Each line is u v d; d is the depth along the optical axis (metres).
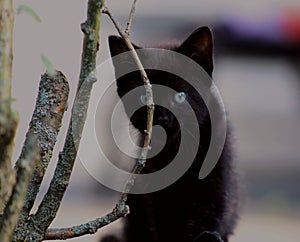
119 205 4.18
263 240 11.48
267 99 18.20
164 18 16.80
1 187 3.16
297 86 18.30
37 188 4.09
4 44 3.18
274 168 16.47
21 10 3.29
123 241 8.60
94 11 3.71
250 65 17.86
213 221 8.24
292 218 13.65
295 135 17.83
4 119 2.99
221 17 17.42
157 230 8.31
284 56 17.80
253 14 17.66
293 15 17.73
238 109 17.69
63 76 4.25
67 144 3.96
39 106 4.19
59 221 12.31
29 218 4.08
